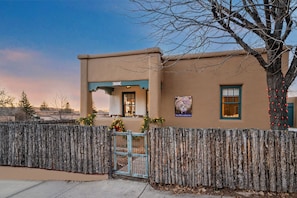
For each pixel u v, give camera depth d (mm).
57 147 5848
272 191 4035
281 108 5277
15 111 22594
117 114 12531
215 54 8930
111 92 12750
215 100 8961
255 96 8438
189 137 4516
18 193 4812
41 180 5879
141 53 8922
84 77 9836
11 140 6398
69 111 23234
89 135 5465
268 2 4879
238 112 8836
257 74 8422
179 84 9469
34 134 6156
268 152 4070
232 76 8734
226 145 4301
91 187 4824
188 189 4406
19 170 6254
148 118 8500
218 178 4312
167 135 4668
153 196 4141
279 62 5227
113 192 4418
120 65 9328
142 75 8891
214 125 8930
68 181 5512
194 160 4465
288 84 5355
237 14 4676
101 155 5328
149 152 4852
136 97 12234
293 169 3949
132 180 5012
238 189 4219
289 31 4742
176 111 9469
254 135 4152
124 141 8641
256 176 4117
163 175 4656
